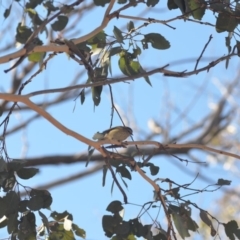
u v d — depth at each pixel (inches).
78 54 223.1
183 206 223.5
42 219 216.4
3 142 219.8
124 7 226.8
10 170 217.2
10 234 219.0
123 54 236.1
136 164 223.5
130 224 221.8
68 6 229.0
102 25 227.5
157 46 235.5
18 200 215.3
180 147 226.8
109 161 223.9
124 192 220.4
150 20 230.8
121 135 220.8
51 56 237.8
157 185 221.6
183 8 225.0
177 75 215.6
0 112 234.5
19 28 245.0
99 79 225.8
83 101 233.6
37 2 236.8
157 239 226.1
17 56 217.6
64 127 215.5
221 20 231.3
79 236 228.7
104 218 221.1
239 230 222.8
